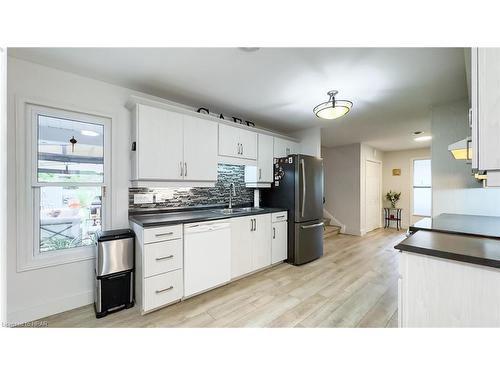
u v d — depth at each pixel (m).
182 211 2.94
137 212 2.55
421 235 1.54
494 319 1.05
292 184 3.45
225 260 2.59
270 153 3.65
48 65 1.99
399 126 3.88
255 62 1.93
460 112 2.69
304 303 2.25
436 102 2.77
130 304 2.13
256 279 2.86
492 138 0.81
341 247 4.38
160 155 2.37
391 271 3.14
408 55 1.80
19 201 1.89
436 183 2.81
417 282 1.24
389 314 2.06
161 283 2.08
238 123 3.28
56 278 2.05
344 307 2.18
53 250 2.09
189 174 2.59
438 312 1.18
